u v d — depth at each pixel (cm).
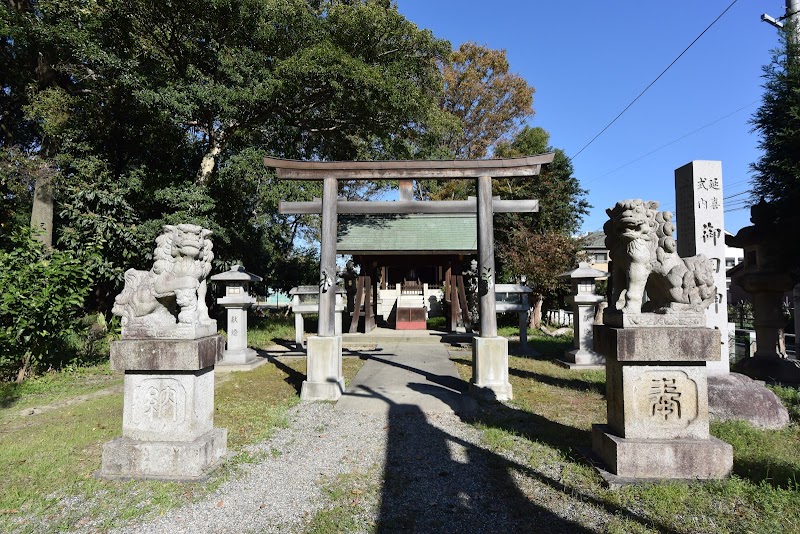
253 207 1756
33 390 762
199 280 448
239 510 361
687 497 359
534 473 424
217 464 442
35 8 1400
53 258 844
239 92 1298
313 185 1375
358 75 1234
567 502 366
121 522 341
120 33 1299
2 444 500
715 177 776
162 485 397
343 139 1619
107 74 1273
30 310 767
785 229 820
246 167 1266
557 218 2133
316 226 2561
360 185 2798
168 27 1359
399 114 1378
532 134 2606
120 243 1253
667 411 407
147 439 429
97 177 1275
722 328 755
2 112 1588
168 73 1321
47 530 330
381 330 1800
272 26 1389
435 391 786
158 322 430
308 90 1388
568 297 1062
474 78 2728
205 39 1400
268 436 546
